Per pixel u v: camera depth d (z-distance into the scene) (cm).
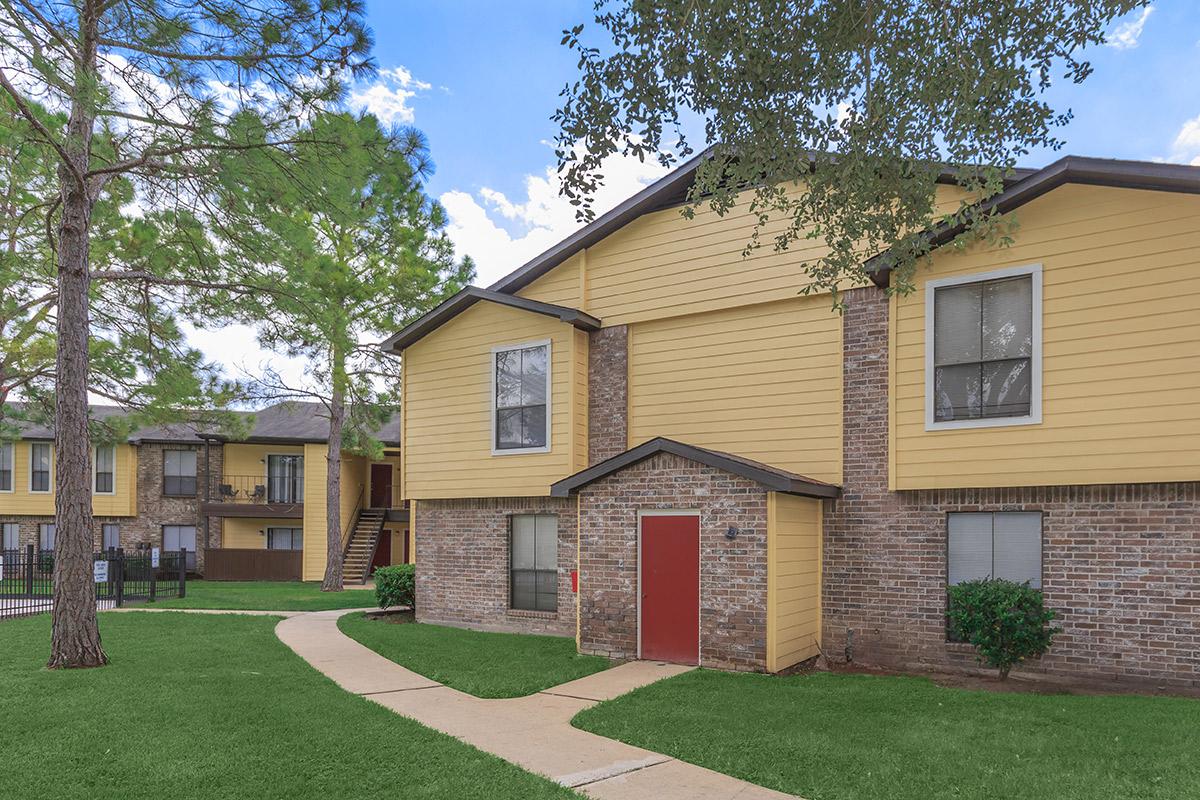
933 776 616
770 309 1248
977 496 1043
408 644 1277
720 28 667
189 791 579
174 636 1306
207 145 1023
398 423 3312
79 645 1034
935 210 1071
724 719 792
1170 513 922
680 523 1139
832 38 698
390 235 2262
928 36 693
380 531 3128
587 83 684
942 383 1073
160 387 1883
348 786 594
